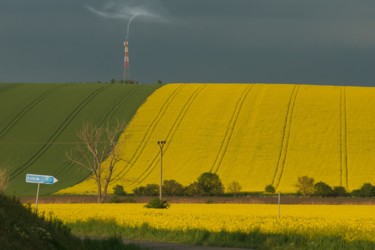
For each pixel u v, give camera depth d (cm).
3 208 3919
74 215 9750
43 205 13750
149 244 6912
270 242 6788
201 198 18125
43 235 3900
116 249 5344
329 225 7888
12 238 3541
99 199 17575
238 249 6531
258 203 16688
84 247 4412
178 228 7869
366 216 10356
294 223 8238
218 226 7988
